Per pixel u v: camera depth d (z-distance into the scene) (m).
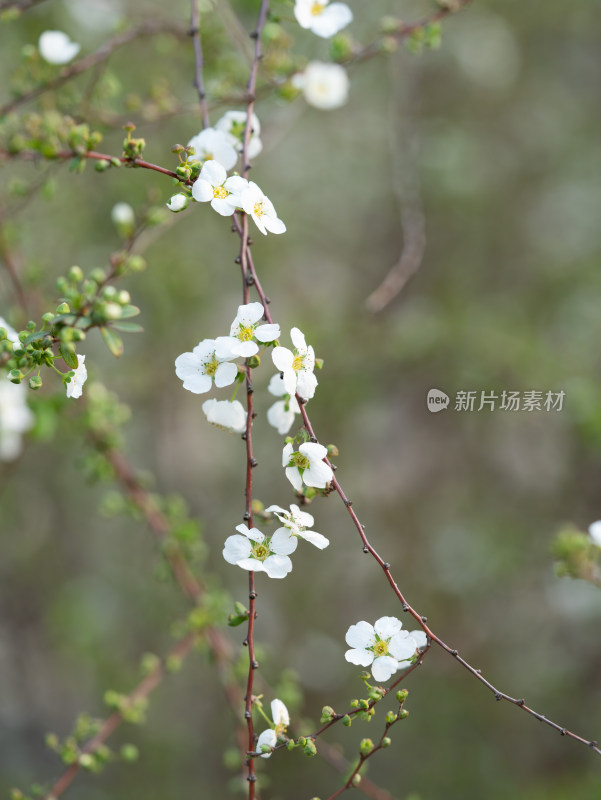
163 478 4.91
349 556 5.13
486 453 5.12
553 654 4.86
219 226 4.61
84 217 4.10
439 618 5.01
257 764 2.68
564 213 5.27
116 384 4.45
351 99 5.07
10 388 2.95
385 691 1.59
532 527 4.83
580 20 5.17
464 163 5.07
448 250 5.22
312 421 4.72
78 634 4.93
